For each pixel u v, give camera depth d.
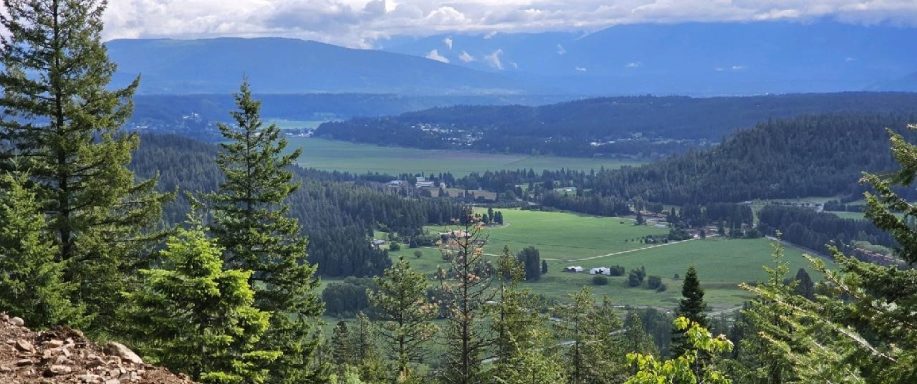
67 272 22.22
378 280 39.69
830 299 11.06
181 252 14.80
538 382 25.84
